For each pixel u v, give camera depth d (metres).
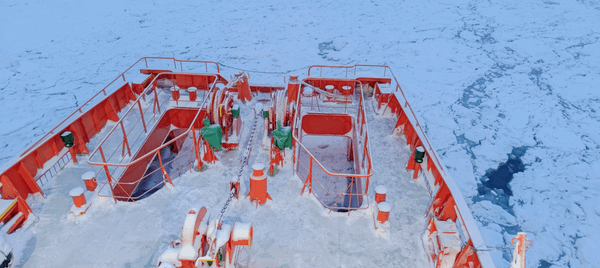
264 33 40.97
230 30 41.88
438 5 49.72
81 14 46.84
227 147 7.17
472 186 20.61
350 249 5.07
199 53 36.44
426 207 5.84
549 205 19.14
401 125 7.67
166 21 44.94
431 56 36.25
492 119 26.67
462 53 36.84
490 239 17.23
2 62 33.28
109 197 5.73
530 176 21.22
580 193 19.81
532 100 29.03
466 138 24.73
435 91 30.25
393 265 4.86
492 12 46.84
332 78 9.69
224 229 4.25
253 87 9.71
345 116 9.00
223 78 9.62
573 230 17.50
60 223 5.33
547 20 43.78
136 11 48.31
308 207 5.73
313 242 5.15
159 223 5.42
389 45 38.28
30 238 5.08
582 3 48.22
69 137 6.31
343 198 9.30
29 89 29.67
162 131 8.55
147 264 4.79
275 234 5.25
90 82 31.12
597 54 35.75
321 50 37.06
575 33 40.19
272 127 7.08
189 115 8.88
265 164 6.78
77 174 6.38
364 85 9.78
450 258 4.71
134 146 7.30
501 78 32.44
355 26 43.28
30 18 44.69
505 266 16.33
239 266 4.75
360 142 7.99
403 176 6.55
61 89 29.84
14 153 22.36
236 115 7.15
